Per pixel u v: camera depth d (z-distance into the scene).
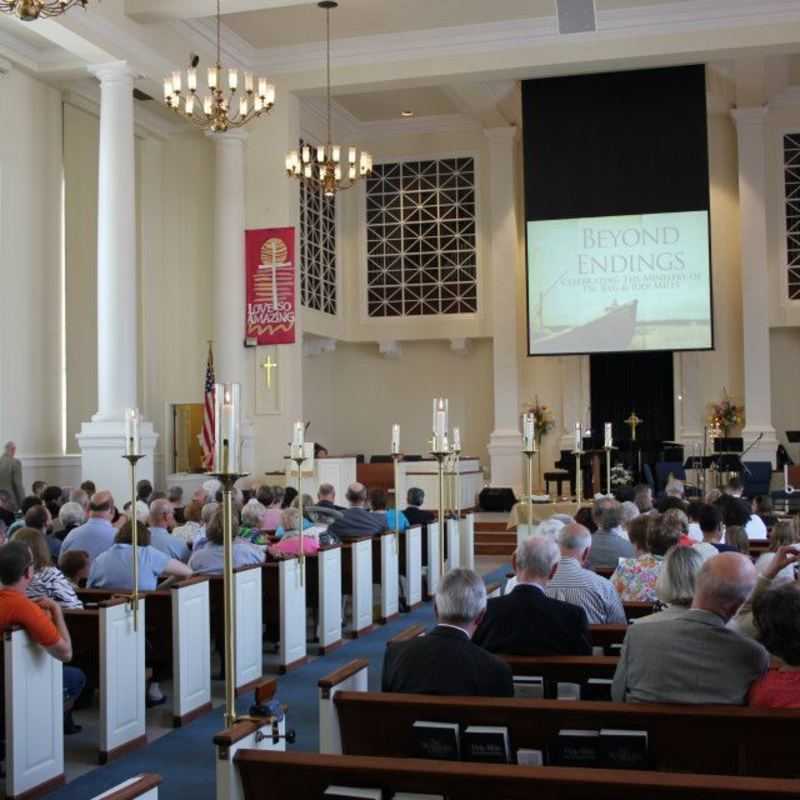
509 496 19.91
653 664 4.04
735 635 4.02
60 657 5.66
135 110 17.73
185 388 18.53
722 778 3.17
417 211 22.48
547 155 17.81
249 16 16.28
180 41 16.03
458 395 22.95
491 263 21.98
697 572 4.20
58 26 13.33
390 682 4.41
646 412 21.92
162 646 7.42
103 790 5.68
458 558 13.05
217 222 17.53
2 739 5.87
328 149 15.73
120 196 14.70
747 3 16.03
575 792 3.23
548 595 5.88
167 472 18.34
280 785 3.58
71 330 16.16
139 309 18.14
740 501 8.52
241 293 17.44
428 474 17.70
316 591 9.67
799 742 3.75
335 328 22.12
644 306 17.52
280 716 4.03
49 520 8.70
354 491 11.39
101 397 14.75
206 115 13.64
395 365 23.36
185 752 6.36
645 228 17.48
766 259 20.08
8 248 14.72
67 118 16.14
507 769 3.34
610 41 16.56
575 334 17.73
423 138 22.41
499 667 4.33
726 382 20.55
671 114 17.41
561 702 4.01
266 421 17.50
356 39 17.30
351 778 3.47
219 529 8.45
